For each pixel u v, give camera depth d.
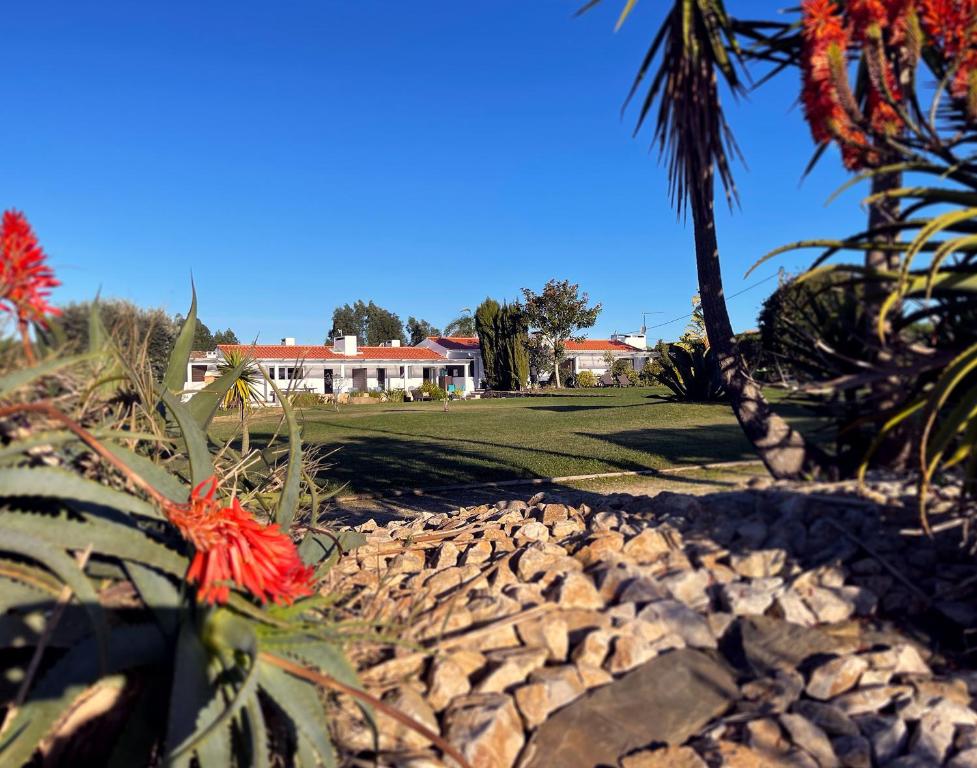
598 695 2.95
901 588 3.62
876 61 3.87
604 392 44.22
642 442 14.13
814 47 3.92
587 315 57.78
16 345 2.72
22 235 2.31
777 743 2.73
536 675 2.99
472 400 43.78
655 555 4.00
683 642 3.33
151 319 3.70
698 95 5.20
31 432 2.60
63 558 2.14
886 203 4.43
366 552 4.66
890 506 4.11
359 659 3.08
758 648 3.27
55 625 2.28
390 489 10.18
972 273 3.62
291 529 3.97
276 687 2.32
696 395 21.70
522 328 56.81
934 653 3.26
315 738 2.26
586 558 4.00
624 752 2.72
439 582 3.88
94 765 2.27
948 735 2.77
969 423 3.36
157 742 2.29
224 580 2.36
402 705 2.70
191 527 2.39
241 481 4.14
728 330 5.24
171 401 3.22
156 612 2.37
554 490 9.55
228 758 2.14
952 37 3.71
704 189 5.33
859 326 4.43
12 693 2.28
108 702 2.29
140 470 2.85
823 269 3.69
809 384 3.98
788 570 3.74
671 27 5.41
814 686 3.04
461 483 10.43
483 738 2.59
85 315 3.17
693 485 9.04
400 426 22.17
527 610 3.41
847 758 2.69
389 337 107.06
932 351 3.78
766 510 4.33
